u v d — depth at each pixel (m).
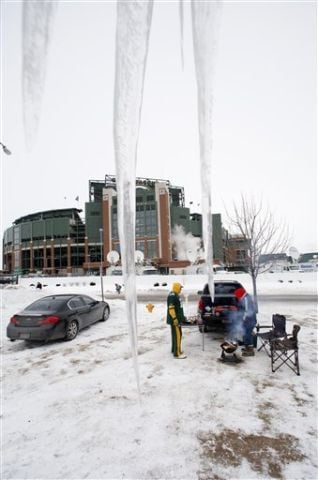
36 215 60.66
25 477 2.23
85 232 53.84
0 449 2.60
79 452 2.52
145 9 0.68
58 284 28.45
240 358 4.86
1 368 4.87
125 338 6.55
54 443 2.66
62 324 6.27
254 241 8.95
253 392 3.54
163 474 2.22
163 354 5.20
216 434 2.71
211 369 4.35
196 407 3.21
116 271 31.45
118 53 0.69
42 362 5.11
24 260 56.31
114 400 3.46
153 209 52.38
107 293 20.31
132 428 2.85
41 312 6.25
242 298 5.54
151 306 10.14
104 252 50.88
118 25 0.68
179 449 2.51
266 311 9.48
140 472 2.25
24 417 3.16
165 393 3.58
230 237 11.93
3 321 8.55
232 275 24.38
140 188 54.47
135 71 0.69
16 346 6.33
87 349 5.78
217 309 5.50
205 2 0.70
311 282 22.34
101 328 7.71
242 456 2.39
